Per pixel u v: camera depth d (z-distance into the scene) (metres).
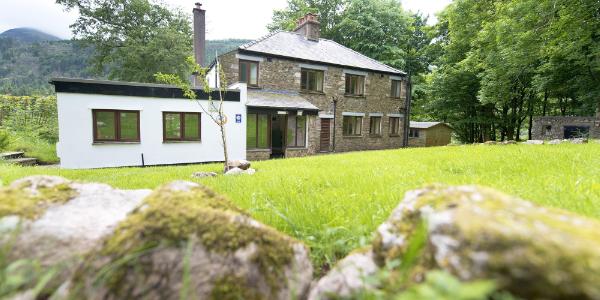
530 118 22.66
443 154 8.00
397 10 26.58
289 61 16.42
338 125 18.48
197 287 1.00
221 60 15.61
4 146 12.07
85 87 10.20
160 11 25.80
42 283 0.90
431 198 1.21
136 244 1.02
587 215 2.16
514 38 12.70
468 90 21.77
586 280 0.65
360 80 19.41
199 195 1.42
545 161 5.29
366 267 1.24
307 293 1.32
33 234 1.11
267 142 15.05
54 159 12.71
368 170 5.78
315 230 2.24
